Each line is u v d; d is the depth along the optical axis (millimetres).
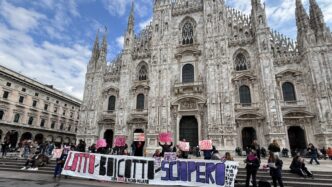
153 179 14789
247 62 37969
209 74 37719
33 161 21344
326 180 14812
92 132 42812
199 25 43094
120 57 47719
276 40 37844
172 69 41812
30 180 16016
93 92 45656
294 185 14734
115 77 46250
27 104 58375
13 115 54281
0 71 50812
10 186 13805
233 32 40375
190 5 45375
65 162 16656
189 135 37812
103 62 47906
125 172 15320
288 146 31578
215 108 35688
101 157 16109
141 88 43219
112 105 44969
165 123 37875
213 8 41781
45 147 27750
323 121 30266
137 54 46188
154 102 39750
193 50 40906
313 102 32250
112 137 43094
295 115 32781
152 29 45188
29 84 58875
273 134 31531
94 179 15797
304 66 34531
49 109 65938
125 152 21500
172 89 40344
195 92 38719
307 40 34344
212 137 34500
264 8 37562
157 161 15141
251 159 13344
